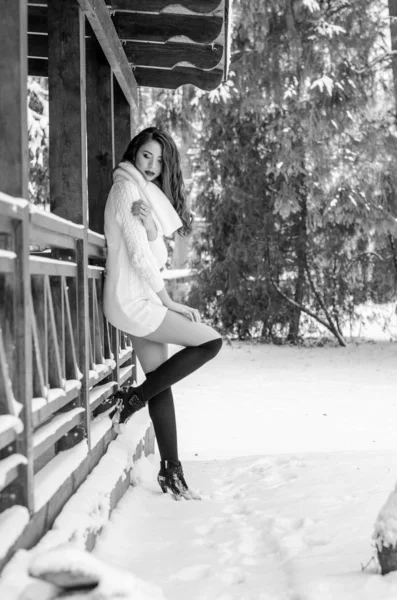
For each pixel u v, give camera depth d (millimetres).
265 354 16469
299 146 15969
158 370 4297
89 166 5043
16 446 2402
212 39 5707
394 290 17266
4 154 2443
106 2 5168
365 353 16562
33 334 2787
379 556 2492
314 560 2803
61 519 2807
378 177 15805
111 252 4309
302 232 17578
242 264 17750
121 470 3988
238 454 7137
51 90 3811
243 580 2766
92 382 3852
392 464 4812
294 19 15828
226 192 17734
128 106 6059
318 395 11312
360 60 16188
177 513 3971
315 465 5102
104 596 1923
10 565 2109
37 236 2844
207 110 16828
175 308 4305
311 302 18438
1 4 2436
